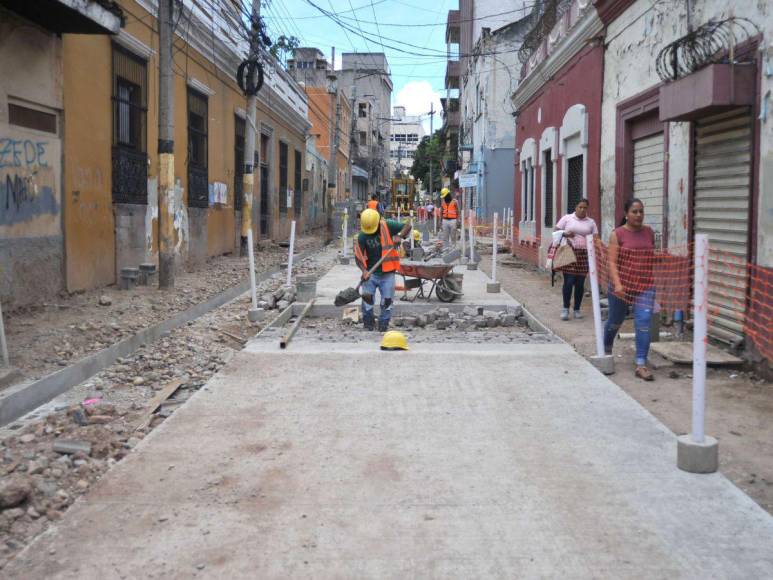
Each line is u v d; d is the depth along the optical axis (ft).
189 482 14.67
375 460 15.89
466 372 23.47
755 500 14.25
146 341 29.09
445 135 191.52
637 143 36.88
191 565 11.44
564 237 34.32
